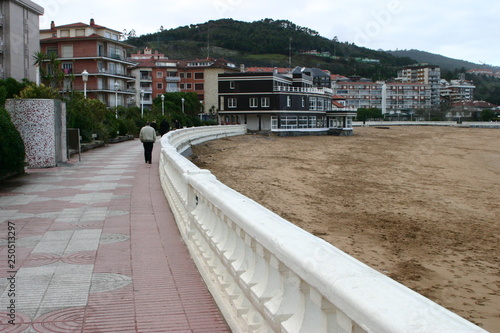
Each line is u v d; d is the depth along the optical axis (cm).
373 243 1405
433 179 3048
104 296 517
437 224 1706
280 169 3284
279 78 7562
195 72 11400
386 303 184
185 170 740
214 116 11269
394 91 16275
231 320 415
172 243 748
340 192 2381
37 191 1279
